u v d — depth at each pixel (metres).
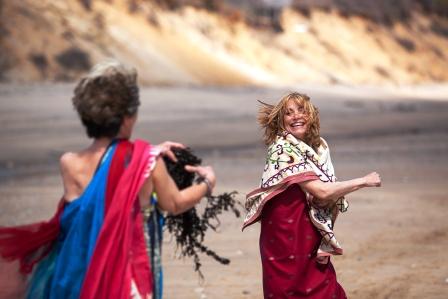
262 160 55.28
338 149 63.62
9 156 56.94
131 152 10.24
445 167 50.69
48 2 179.25
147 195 10.22
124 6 198.38
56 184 43.19
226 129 81.56
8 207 34.22
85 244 9.97
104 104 10.19
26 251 10.16
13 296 10.20
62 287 9.93
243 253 24.28
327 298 12.38
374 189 39.66
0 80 146.38
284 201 12.38
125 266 9.81
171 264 22.69
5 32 159.38
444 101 174.62
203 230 11.46
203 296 19.16
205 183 10.89
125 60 171.75
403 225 29.16
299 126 12.67
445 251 24.42
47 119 86.81
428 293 19.28
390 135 78.94
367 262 22.83
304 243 12.38
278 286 12.38
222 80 188.88
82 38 172.00
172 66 182.00
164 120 91.62
